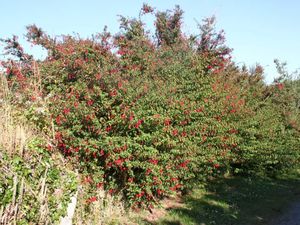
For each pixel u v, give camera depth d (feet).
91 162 27.91
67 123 27.84
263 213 37.88
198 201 39.22
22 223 19.86
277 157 59.06
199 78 40.29
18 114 27.91
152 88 31.42
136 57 34.86
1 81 28.94
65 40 33.12
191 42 47.44
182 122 34.71
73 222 24.86
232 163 55.62
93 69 28.99
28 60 33.78
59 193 23.25
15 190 19.39
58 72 30.99
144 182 29.76
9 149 21.85
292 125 67.56
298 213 38.73
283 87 71.97
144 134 28.86
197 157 37.55
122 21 41.45
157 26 49.03
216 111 41.42
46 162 23.56
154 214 32.63
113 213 29.25
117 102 28.73
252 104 58.80
